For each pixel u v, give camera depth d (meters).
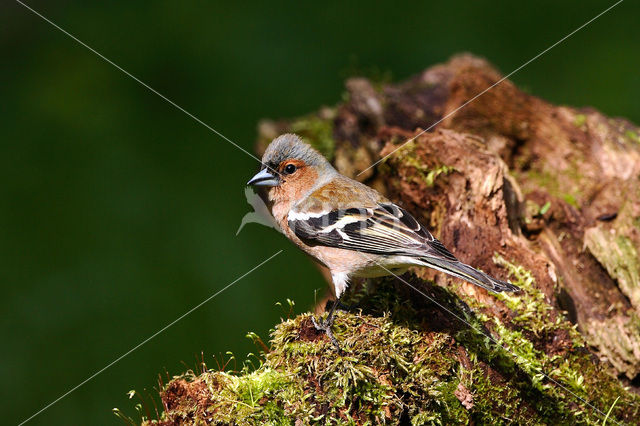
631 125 10.49
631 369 7.30
